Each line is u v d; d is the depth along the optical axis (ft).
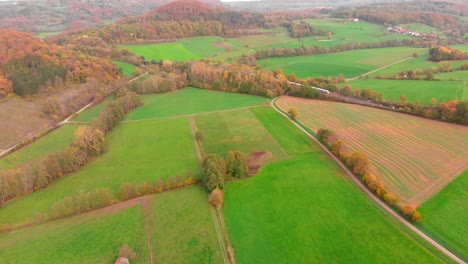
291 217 245.24
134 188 274.16
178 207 261.03
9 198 277.23
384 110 423.23
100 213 256.93
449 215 239.30
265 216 247.70
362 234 226.17
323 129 354.74
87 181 300.61
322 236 225.97
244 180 293.02
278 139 366.43
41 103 463.42
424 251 209.87
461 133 351.46
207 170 278.87
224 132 388.98
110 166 325.21
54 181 302.86
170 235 232.73
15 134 388.78
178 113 456.86
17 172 281.74
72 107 466.29
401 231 226.99
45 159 308.19
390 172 291.17
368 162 286.66
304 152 337.11
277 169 307.99
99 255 217.36
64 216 254.68
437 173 287.28
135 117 449.89
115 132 402.72
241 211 254.27
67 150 319.88
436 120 386.32
